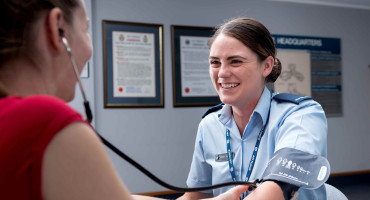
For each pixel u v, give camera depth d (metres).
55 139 0.33
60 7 0.41
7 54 0.37
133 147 3.28
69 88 0.45
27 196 0.33
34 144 0.33
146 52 3.32
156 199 0.68
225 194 0.72
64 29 0.42
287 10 3.91
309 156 0.73
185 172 3.45
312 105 0.94
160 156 3.37
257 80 0.97
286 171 0.71
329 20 4.09
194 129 3.49
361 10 4.23
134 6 3.30
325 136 0.85
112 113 3.22
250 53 0.94
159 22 3.39
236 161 1.05
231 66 0.95
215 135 1.13
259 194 0.69
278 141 0.88
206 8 3.57
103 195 0.34
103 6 3.20
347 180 4.07
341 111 4.11
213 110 1.21
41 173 0.32
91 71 3.04
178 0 3.46
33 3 0.38
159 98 3.37
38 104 0.34
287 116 0.93
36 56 0.39
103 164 0.35
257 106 1.00
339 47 4.12
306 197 0.87
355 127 4.16
